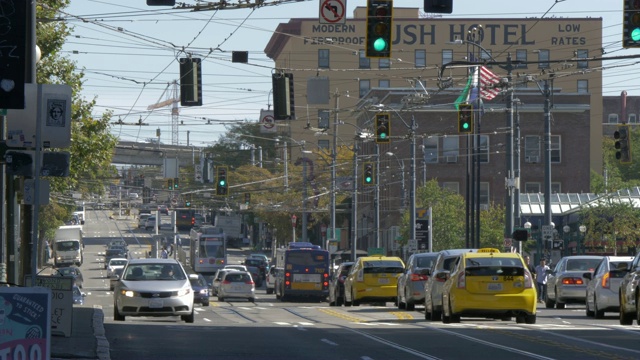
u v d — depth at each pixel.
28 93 37.62
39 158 33.28
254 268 157.88
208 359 31.91
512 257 49.81
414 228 114.88
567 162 166.25
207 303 91.44
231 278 106.69
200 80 59.34
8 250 48.34
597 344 37.38
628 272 48.47
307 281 105.44
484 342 38.50
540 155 166.75
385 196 166.50
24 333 20.09
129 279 53.66
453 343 38.16
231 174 190.75
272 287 133.25
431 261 68.75
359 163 158.00
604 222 124.81
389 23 42.03
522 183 167.25
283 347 36.50
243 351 34.69
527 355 33.06
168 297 52.38
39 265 176.25
